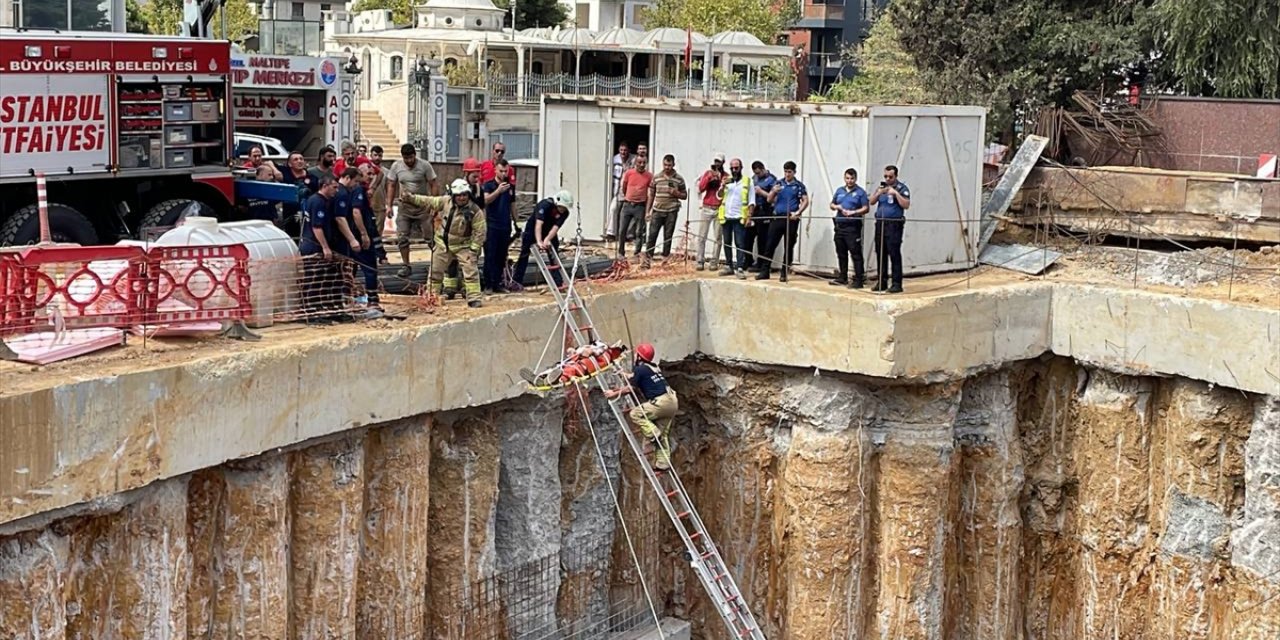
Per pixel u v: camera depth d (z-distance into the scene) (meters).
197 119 23.44
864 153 25.44
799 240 26.28
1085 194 29.69
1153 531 25.41
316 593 19.02
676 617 25.95
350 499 19.23
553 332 22.16
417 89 51.06
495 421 21.80
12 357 16.53
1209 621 24.75
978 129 27.45
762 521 25.56
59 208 21.75
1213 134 34.97
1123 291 25.08
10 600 15.55
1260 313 23.23
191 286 18.19
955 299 24.22
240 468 17.95
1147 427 25.39
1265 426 23.53
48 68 21.03
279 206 25.41
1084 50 40.91
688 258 27.03
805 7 87.12
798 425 24.84
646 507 24.73
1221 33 39.03
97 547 16.64
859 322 23.66
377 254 23.69
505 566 22.39
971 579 25.95
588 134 28.77
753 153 26.95
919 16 43.38
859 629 24.98
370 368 19.08
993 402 25.73
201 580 17.91
